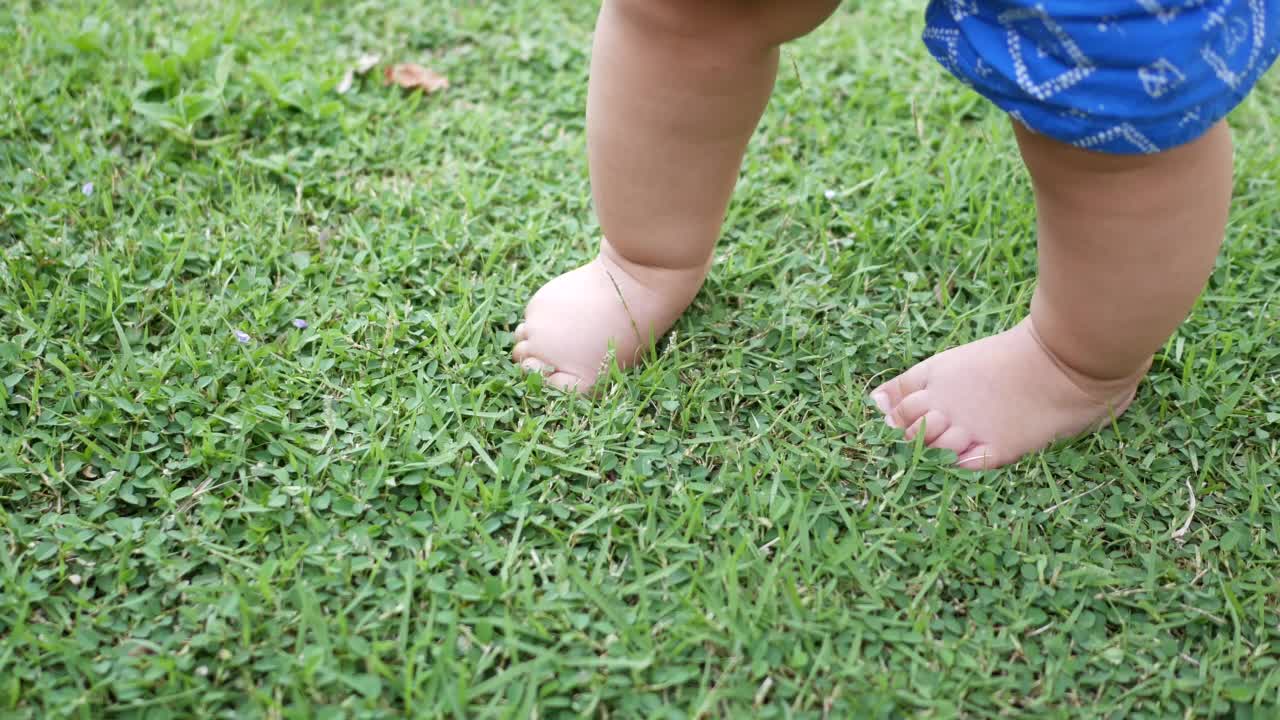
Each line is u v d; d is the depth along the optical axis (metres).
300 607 0.78
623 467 0.85
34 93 1.04
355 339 0.90
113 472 0.83
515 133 1.06
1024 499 0.85
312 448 0.84
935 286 0.97
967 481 0.85
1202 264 0.79
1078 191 0.77
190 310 0.90
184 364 0.88
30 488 0.82
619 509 0.82
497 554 0.80
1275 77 1.14
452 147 1.05
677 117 0.81
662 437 0.86
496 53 1.14
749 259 0.96
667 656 0.77
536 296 0.90
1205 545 0.83
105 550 0.80
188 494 0.82
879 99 1.10
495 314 0.92
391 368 0.89
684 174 0.83
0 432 0.84
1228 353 0.92
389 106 1.08
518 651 0.77
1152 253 0.78
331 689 0.76
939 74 1.13
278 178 1.01
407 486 0.83
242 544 0.81
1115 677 0.78
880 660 0.78
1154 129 0.73
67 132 1.02
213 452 0.83
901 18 1.19
